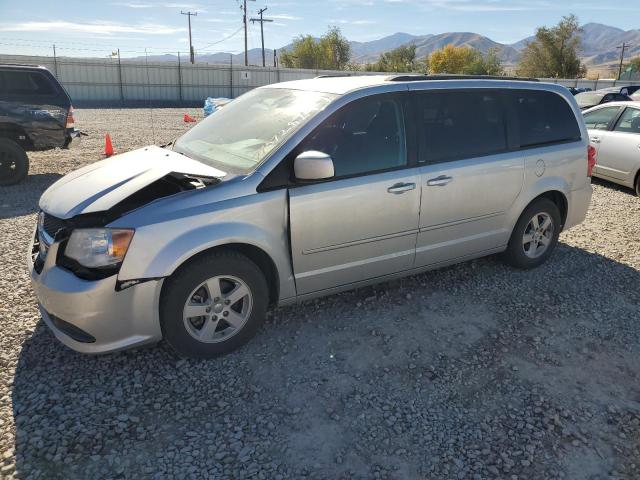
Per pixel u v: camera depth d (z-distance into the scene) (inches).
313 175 130.6
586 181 206.4
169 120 907.4
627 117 346.0
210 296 132.2
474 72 2645.2
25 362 133.8
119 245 119.3
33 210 280.5
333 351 143.6
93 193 128.6
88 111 1131.3
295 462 104.6
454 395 126.8
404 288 183.3
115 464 102.3
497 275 197.0
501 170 177.2
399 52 2910.9
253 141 148.7
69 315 120.5
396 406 122.1
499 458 107.4
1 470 99.3
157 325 127.6
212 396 123.5
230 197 130.6
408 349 145.7
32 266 133.6
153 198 134.8
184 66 1540.4
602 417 120.7
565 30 2341.3
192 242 124.3
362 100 150.7
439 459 106.7
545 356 144.6
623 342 153.3
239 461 104.3
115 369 132.1
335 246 147.5
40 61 1392.7
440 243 170.7
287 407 120.6
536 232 199.3
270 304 152.6
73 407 117.6
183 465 102.6
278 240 138.1
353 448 108.9
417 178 157.5
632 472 105.4
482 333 155.5
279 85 178.1
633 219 281.1
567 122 200.1
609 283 193.5
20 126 347.9
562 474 104.1
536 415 120.6
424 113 162.2
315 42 2628.0
